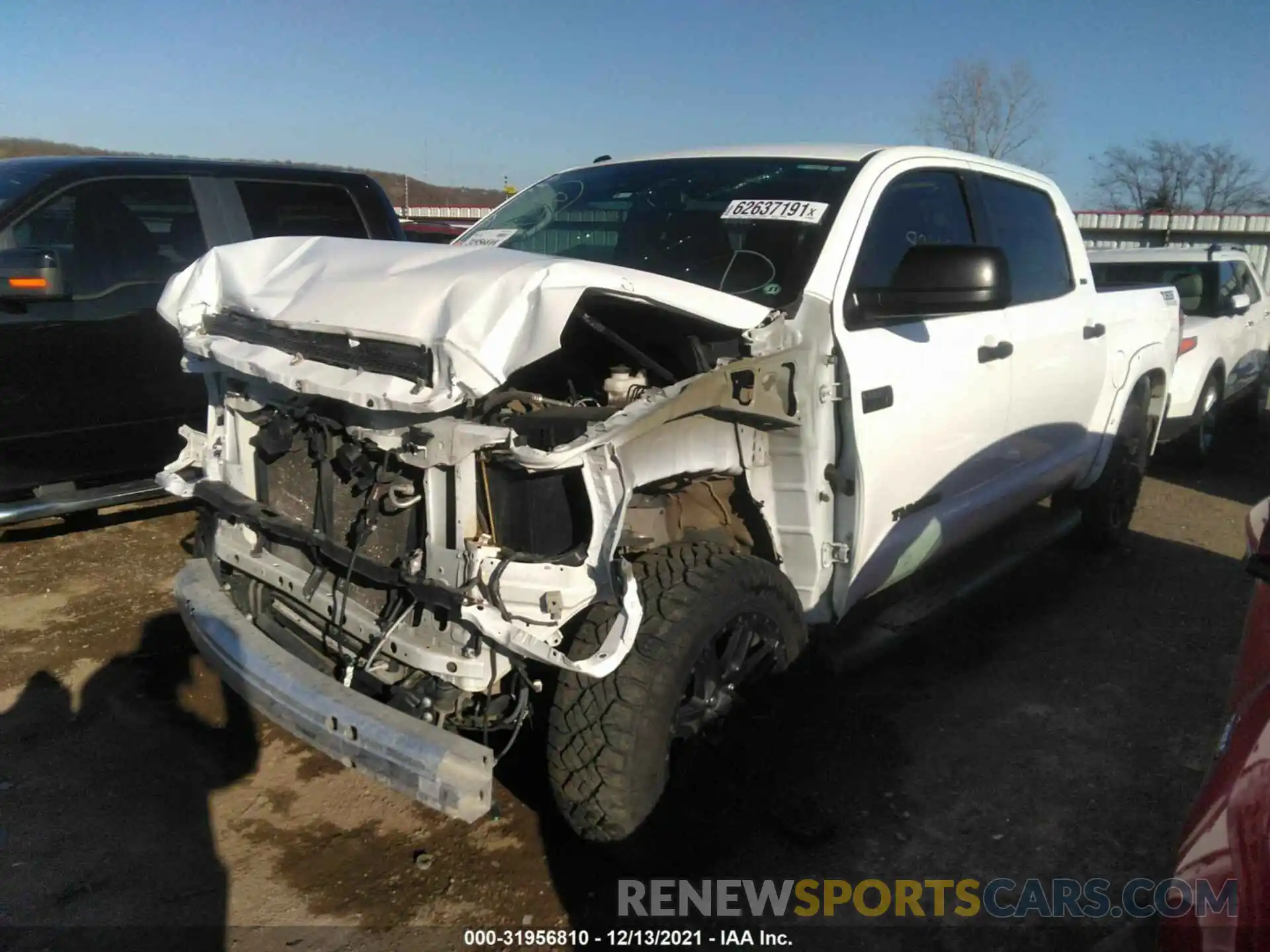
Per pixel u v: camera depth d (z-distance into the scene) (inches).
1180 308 232.1
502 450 92.0
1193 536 251.9
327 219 240.2
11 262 175.8
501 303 92.1
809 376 119.2
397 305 96.9
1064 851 122.0
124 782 131.7
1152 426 229.1
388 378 95.0
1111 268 352.2
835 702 155.3
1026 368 164.6
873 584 138.3
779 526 125.3
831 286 123.6
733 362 108.4
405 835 122.6
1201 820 70.9
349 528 108.9
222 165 223.1
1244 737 72.4
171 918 107.2
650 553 111.6
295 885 113.3
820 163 144.3
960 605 188.7
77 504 192.1
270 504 120.7
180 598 126.0
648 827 102.8
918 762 139.6
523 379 123.0
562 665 90.3
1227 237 745.6
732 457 118.0
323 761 138.3
